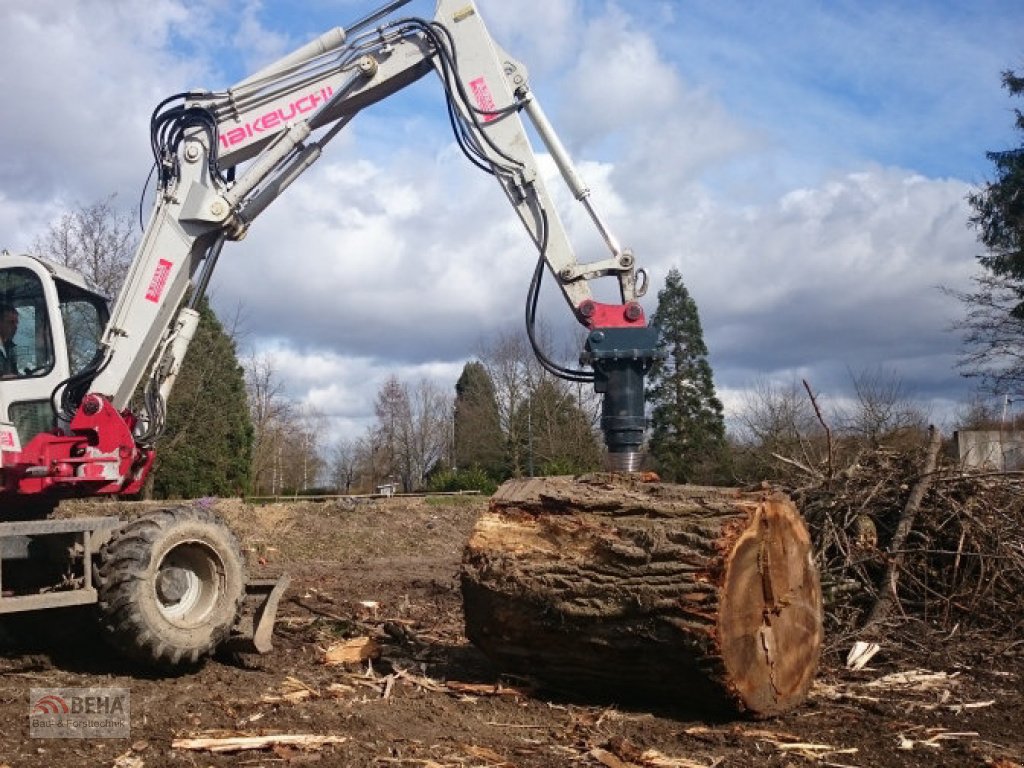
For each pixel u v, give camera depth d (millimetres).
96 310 8211
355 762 4793
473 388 51062
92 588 6562
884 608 7742
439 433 58812
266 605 7395
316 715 5629
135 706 5801
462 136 8477
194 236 8039
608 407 8023
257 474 41531
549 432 38844
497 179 8406
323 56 8375
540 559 6090
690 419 39125
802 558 6098
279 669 7152
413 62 8461
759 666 5730
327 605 10133
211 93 8164
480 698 6285
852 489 8414
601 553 5863
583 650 5969
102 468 7348
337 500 24062
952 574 8055
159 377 7977
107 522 6844
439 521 21062
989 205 27062
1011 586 7984
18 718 5500
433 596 11000
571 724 5676
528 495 6547
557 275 8281
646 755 4996
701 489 6195
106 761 4773
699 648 5516
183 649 6645
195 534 6832
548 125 8461
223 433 31891
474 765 4824
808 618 6129
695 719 5875
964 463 8812
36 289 7492
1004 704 6270
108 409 7430
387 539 19156
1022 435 16781
